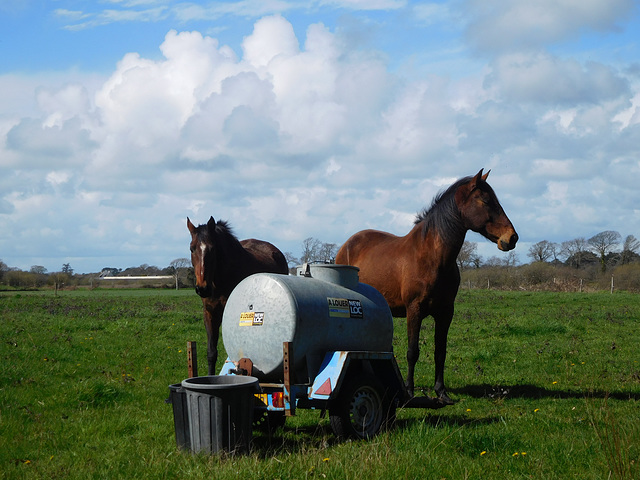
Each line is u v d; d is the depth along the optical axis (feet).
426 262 26.37
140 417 22.27
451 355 39.65
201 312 73.67
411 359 26.45
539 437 18.66
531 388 29.58
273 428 21.22
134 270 321.32
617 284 163.22
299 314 19.02
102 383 26.00
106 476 15.56
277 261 33.32
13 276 242.78
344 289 21.39
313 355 19.47
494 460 16.34
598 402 25.22
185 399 17.20
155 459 16.70
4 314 68.80
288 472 14.89
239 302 20.33
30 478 15.49
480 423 21.31
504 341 46.37
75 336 46.21
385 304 22.44
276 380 19.70
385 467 14.97
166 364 35.14
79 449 18.12
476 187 25.50
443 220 25.93
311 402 19.12
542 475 14.73
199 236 26.17
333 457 16.05
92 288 241.35
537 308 80.94
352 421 19.13
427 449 16.75
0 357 33.86
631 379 31.24
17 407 22.66
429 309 26.71
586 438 18.08
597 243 261.65
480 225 25.40
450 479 14.89
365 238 31.65
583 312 72.49
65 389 26.08
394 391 20.84
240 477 14.52
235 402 16.74
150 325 53.88
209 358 27.35
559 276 172.86
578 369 34.40
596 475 14.62
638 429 18.11
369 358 19.94
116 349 39.91
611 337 49.01
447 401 25.80
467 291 143.02
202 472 15.01
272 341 19.22
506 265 221.46
